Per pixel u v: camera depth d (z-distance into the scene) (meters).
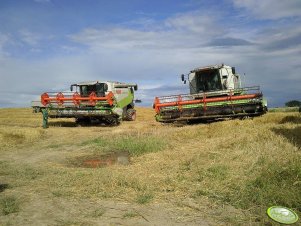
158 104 20.78
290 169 6.90
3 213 5.92
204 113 19.84
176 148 11.40
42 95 23.34
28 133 17.23
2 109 40.22
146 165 9.15
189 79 21.78
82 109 23.28
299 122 14.60
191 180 7.44
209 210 5.85
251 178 6.97
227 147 10.33
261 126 13.69
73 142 15.53
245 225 5.16
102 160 10.87
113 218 5.62
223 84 21.02
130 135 15.55
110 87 25.44
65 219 5.61
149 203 6.27
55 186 7.50
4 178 8.42
